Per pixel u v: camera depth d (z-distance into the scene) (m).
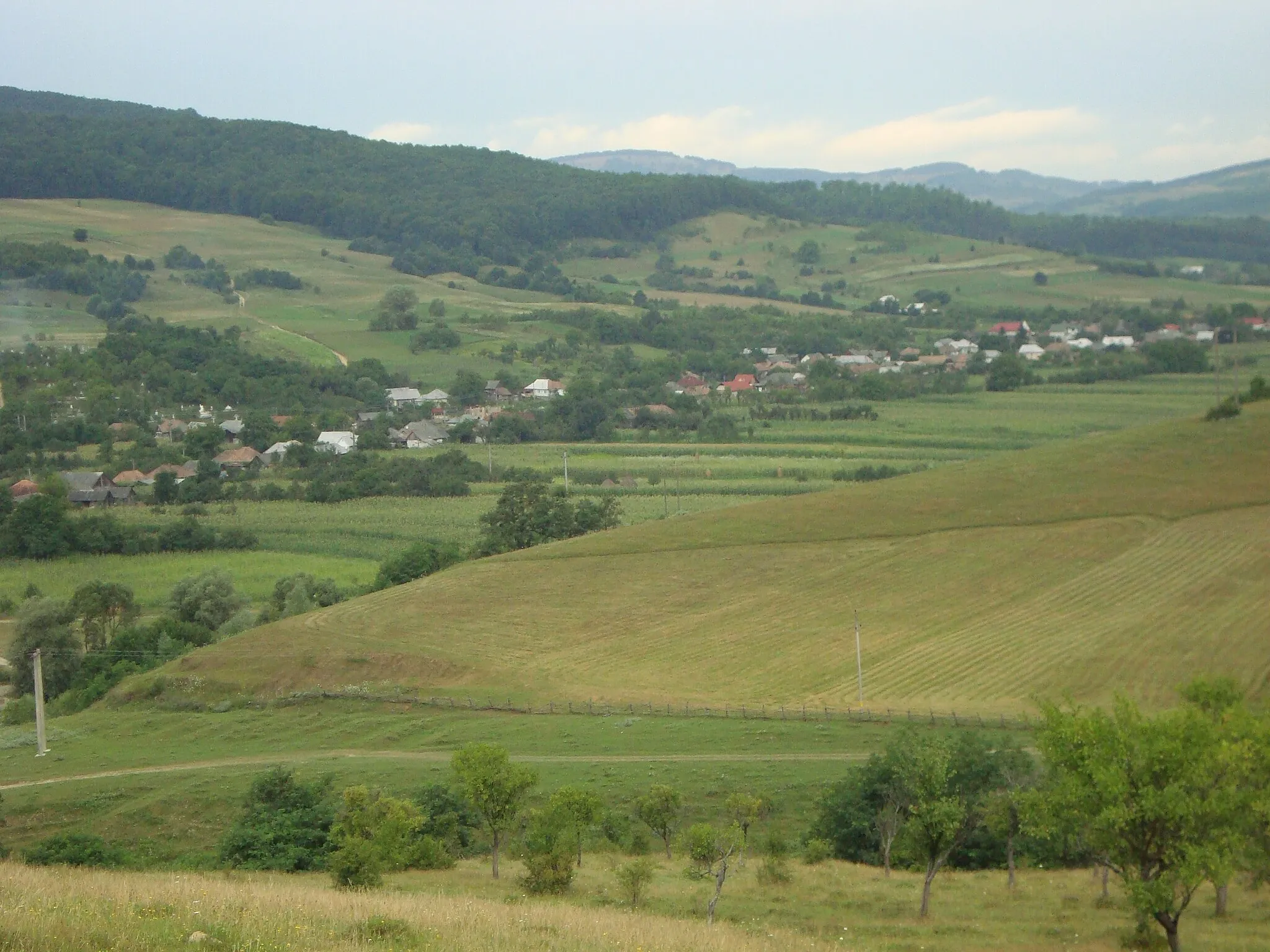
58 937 22.83
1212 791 28.47
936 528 98.94
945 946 32.34
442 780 59.41
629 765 60.88
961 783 42.59
